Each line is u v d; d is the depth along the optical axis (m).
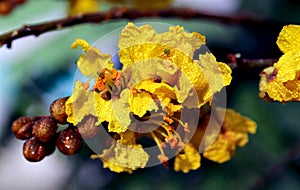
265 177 0.42
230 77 0.25
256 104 0.44
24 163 0.53
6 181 0.56
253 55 0.44
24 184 0.56
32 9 0.40
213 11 0.38
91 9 0.38
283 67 0.26
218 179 0.44
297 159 0.44
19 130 0.26
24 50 0.41
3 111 0.43
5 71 0.41
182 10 0.37
